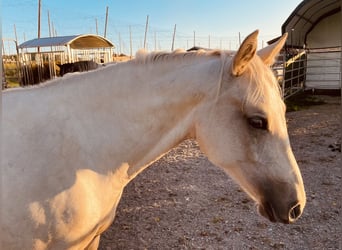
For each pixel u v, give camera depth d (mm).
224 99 1366
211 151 1422
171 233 2953
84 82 1484
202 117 1416
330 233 2891
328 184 4000
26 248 1317
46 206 1294
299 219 3150
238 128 1352
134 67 1480
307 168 4645
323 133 6836
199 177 4477
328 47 13328
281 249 2676
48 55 15680
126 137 1460
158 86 1441
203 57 1471
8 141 1313
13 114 1373
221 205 3535
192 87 1411
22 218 1278
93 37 15500
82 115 1432
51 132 1359
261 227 3031
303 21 12250
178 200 3689
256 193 1391
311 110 9766
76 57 18312
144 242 2807
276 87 1404
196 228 3039
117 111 1454
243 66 1313
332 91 13477
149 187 4121
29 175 1287
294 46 12438
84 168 1387
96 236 1618
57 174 1318
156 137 1479
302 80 13984
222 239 2844
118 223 3145
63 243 1361
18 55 14836
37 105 1411
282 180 1353
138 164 1527
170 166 5016
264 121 1318
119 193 1571
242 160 1373
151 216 3293
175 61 1467
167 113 1450
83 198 1357
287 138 1390
